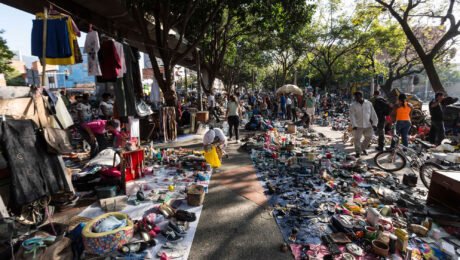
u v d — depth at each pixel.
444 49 19.53
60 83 36.41
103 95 8.16
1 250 2.73
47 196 3.70
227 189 4.94
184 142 9.23
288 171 5.87
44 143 3.57
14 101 3.40
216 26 16.98
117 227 3.09
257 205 4.27
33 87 3.66
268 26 12.20
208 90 20.27
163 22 9.73
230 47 23.95
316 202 4.29
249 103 20.11
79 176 4.89
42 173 3.47
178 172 5.87
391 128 9.73
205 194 4.72
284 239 3.32
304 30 22.48
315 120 15.34
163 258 2.90
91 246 2.86
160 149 7.72
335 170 5.90
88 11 8.36
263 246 3.19
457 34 11.27
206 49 18.44
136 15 9.24
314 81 41.22
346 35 22.06
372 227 3.39
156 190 4.80
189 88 54.47
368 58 25.66
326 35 22.88
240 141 9.36
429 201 4.18
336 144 8.92
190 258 2.97
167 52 10.16
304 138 9.83
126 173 5.07
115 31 10.21
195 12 10.85
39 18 4.17
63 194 4.16
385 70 26.42
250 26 14.31
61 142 3.71
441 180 3.94
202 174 5.54
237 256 3.01
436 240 3.30
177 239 3.29
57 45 4.20
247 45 25.08
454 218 3.69
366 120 7.00
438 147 7.31
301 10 11.33
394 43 21.38
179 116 11.23
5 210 3.04
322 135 10.31
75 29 4.41
